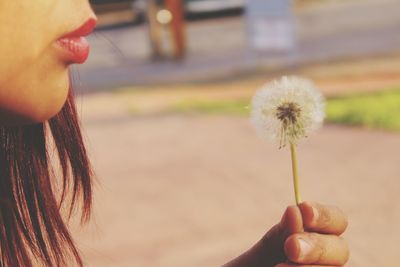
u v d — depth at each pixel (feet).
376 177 19.63
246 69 47.29
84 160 4.24
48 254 4.07
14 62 2.82
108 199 19.70
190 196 19.66
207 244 15.98
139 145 27.73
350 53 46.91
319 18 66.33
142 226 17.25
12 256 3.91
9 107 2.88
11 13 2.79
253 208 18.16
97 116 36.04
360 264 13.92
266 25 49.03
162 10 57.82
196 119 31.99
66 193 4.23
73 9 2.92
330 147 23.22
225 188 20.06
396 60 42.39
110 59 59.67
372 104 29.30
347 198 18.20
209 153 24.75
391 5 68.95
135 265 14.73
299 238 3.08
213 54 55.98
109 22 81.97
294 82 3.26
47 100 2.92
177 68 52.44
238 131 27.99
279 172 21.12
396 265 13.87
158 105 37.58
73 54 2.92
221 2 76.02
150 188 20.83
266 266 3.65
